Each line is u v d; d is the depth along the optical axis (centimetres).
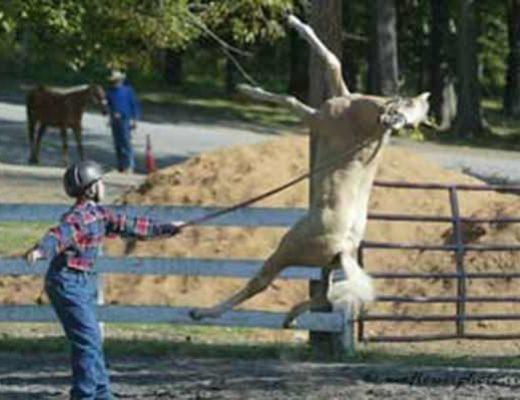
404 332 3731
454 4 12188
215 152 4562
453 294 3819
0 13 4438
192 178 4419
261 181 4334
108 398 2402
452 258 3981
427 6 12900
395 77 10412
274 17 4906
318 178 2236
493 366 3094
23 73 12056
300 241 2242
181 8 4756
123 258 3206
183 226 2444
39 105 7231
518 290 3803
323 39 3209
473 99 11169
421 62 13012
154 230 2412
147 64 4972
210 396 2636
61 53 5009
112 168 7362
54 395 2647
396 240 4100
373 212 4012
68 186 2372
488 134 11231
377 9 10450
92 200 2377
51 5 4538
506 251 3784
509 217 3912
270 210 3253
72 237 2334
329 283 2347
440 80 11994
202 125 10206
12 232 4856
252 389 2719
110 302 3947
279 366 3008
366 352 3275
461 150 9975
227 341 3472
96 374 2380
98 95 7275
